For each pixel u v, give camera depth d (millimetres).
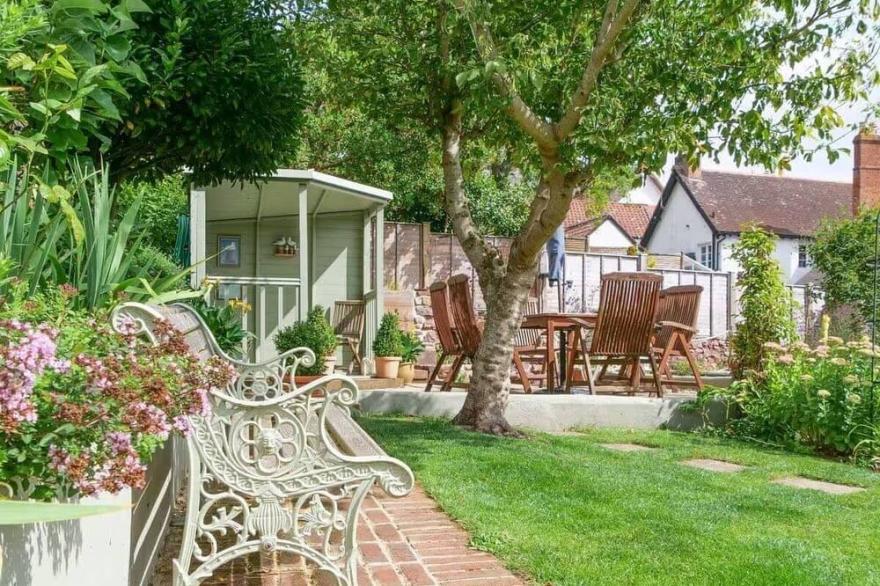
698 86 5676
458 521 4039
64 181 3936
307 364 4855
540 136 5883
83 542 1729
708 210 28188
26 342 1531
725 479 5422
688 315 9984
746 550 3635
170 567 3230
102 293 3184
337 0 7062
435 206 19094
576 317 8609
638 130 5434
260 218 13023
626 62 6055
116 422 1727
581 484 4840
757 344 8102
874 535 4059
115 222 5672
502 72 5172
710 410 7949
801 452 7055
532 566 3324
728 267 27391
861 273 17344
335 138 17203
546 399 7660
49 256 3033
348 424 4027
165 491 3436
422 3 6773
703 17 6047
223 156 5676
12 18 2773
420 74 7156
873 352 7082
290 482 2740
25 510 1027
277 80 5566
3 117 2814
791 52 6043
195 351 3619
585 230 28516
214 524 2684
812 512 4504
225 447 2695
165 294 3539
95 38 3584
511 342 7027
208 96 4973
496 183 19953
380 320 11688
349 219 13492
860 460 6586
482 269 7203
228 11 5312
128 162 5785
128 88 4707
